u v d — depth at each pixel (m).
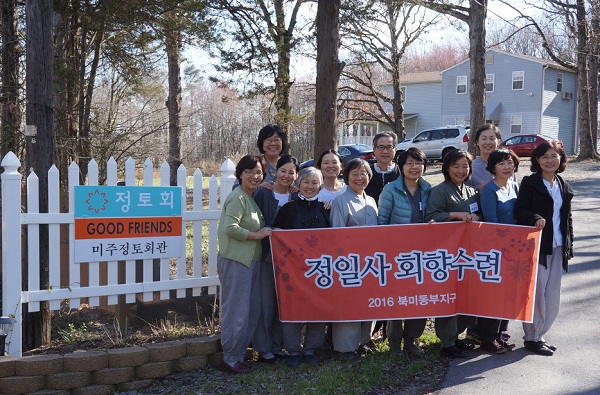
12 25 9.88
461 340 5.64
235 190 4.95
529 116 36.44
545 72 36.09
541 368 5.05
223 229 4.86
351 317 5.07
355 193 5.23
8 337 4.85
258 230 4.96
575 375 4.89
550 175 5.38
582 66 27.14
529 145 28.03
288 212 5.08
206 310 6.27
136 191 5.31
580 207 14.59
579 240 10.53
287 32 14.39
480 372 5.00
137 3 11.12
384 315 5.11
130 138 12.05
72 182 5.08
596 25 25.17
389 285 5.13
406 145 27.62
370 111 32.56
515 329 6.18
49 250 5.04
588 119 27.42
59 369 4.65
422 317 5.16
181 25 12.48
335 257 5.07
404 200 5.29
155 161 14.16
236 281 4.86
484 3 15.39
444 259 5.20
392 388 4.69
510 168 5.34
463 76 38.25
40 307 5.35
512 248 5.21
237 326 4.86
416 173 5.21
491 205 5.32
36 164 5.43
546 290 5.42
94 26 11.07
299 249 5.04
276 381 4.76
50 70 5.51
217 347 5.14
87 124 11.30
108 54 13.74
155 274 6.09
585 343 5.63
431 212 5.26
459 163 5.27
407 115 40.34
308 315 5.04
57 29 10.60
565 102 38.03
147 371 4.83
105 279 6.37
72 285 5.12
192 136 32.31
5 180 4.81
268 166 5.69
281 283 5.03
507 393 4.57
